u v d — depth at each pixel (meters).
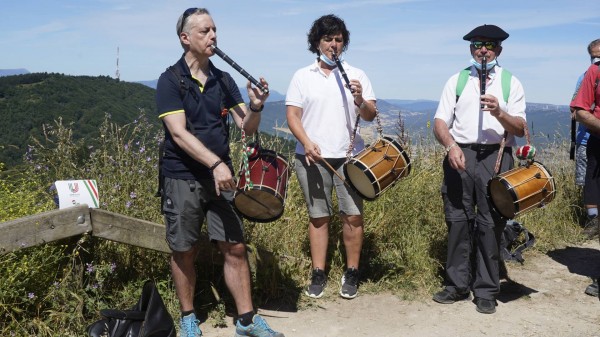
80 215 3.70
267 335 3.74
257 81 3.55
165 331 3.53
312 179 4.55
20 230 3.43
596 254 5.82
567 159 7.18
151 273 4.29
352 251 4.66
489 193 4.21
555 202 6.61
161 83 3.46
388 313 4.39
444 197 4.56
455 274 4.56
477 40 4.27
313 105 4.45
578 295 4.77
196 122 3.51
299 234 5.23
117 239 3.87
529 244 5.57
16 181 4.51
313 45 4.48
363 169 4.15
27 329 3.54
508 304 4.57
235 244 3.70
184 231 3.58
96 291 3.84
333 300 4.60
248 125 3.68
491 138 4.34
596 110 4.60
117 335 3.44
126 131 4.88
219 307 4.12
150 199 4.65
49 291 3.71
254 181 3.71
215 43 3.48
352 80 4.22
